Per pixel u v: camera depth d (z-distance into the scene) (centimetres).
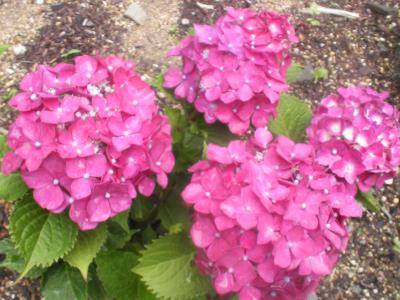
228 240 41
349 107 49
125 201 43
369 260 69
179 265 47
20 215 45
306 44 87
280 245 40
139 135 43
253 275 41
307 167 44
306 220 40
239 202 40
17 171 46
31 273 51
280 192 41
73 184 41
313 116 53
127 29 83
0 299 61
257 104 49
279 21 52
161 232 57
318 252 41
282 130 55
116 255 51
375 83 83
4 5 84
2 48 67
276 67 50
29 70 77
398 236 71
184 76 51
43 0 85
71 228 45
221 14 87
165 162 46
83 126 42
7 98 74
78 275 51
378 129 48
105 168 42
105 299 53
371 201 51
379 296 67
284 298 42
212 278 43
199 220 42
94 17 84
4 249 55
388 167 47
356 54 86
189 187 43
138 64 79
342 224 45
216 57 48
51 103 42
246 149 46
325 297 66
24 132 41
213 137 52
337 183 45
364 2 94
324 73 82
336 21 90
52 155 41
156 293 50
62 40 81
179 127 53
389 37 89
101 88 46
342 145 47
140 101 46
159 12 86
